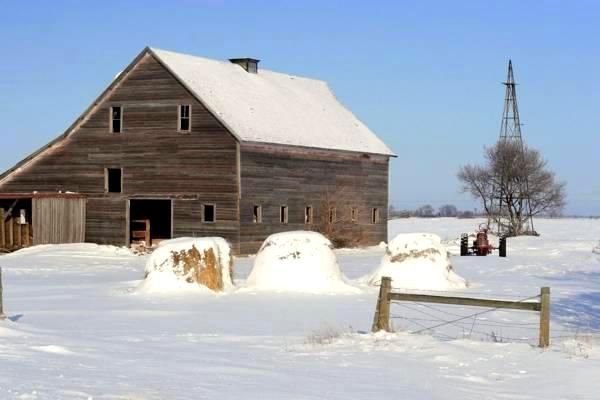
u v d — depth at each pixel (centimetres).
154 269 3331
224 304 2914
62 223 6091
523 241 8625
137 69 6141
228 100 6181
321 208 6631
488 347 1902
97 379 1370
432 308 2753
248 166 5903
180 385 1372
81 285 3616
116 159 6191
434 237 3712
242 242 5847
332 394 1395
